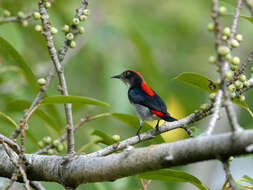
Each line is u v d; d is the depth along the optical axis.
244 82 7.21
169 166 5.77
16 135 7.46
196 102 17.19
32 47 14.70
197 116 7.86
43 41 14.19
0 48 10.68
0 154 7.74
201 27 19.89
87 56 16.78
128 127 15.99
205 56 19.27
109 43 16.25
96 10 16.81
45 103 7.23
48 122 9.98
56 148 8.56
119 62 15.77
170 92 16.92
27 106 10.37
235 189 5.35
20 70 10.42
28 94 13.23
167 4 19.30
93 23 16.30
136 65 16.02
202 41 20.00
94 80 17.23
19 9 12.76
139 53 15.35
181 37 19.56
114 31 16.03
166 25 18.72
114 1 17.36
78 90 16.98
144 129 8.81
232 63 7.06
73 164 7.00
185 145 5.50
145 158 5.89
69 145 7.10
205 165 16.88
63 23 13.19
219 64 5.17
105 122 15.52
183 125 8.02
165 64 18.84
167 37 19.39
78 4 14.57
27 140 10.54
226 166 5.39
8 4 12.56
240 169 19.20
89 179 6.78
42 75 14.95
